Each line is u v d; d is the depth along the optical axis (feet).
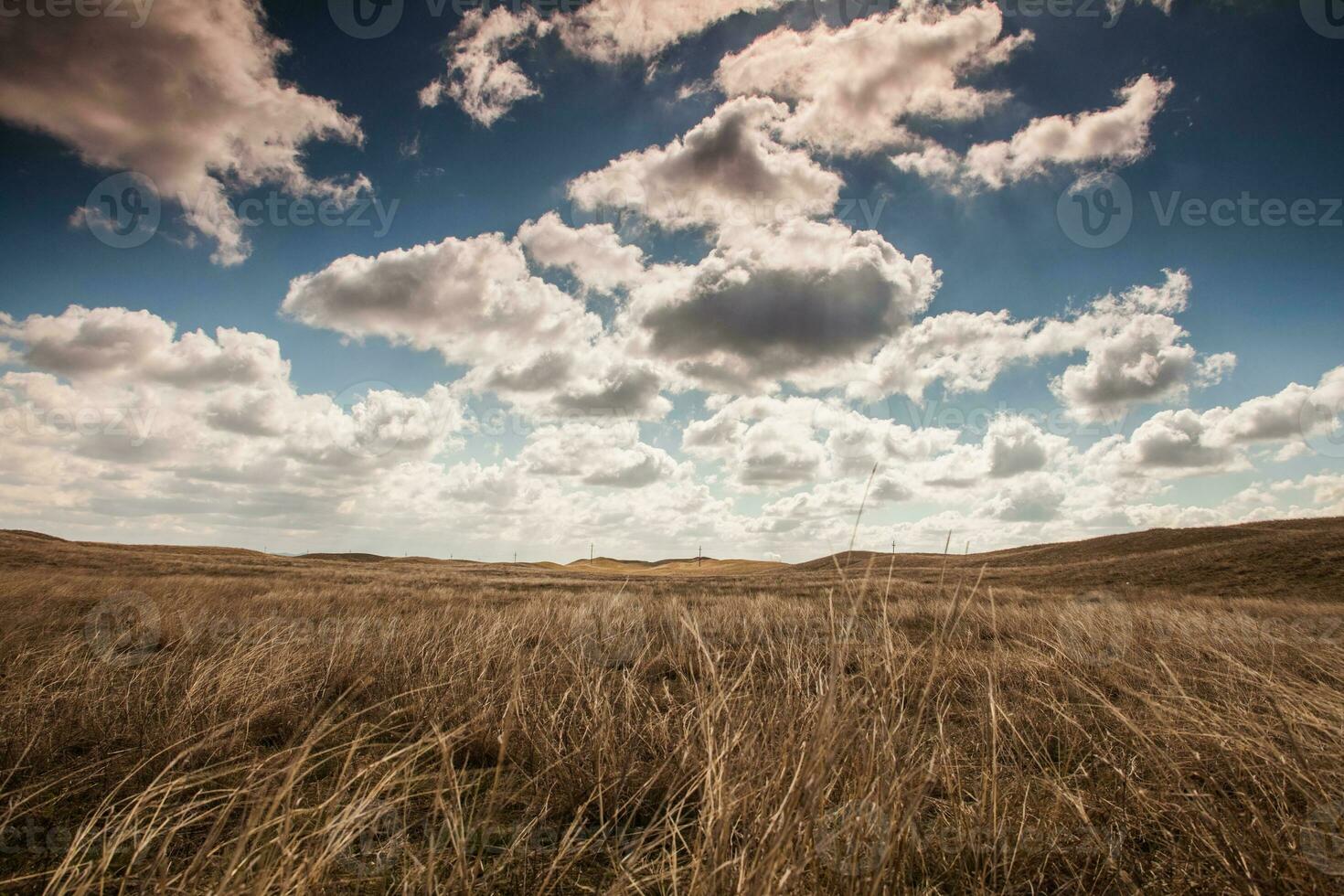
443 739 7.43
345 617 29.04
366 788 8.84
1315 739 9.39
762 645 19.43
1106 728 11.97
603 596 37.63
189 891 6.22
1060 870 7.78
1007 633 25.96
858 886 6.07
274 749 11.64
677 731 11.75
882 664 8.70
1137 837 8.52
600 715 11.79
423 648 19.17
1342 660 14.03
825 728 6.30
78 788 9.60
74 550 135.74
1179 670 15.65
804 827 5.95
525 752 11.55
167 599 36.96
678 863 7.70
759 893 5.29
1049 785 8.96
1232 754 9.05
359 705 14.87
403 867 7.12
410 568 187.93
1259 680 11.32
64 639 20.10
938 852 7.95
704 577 143.13
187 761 10.25
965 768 10.50
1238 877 6.63
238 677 14.48
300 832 6.70
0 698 12.68
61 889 6.38
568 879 7.54
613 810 9.41
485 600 49.73
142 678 14.92
